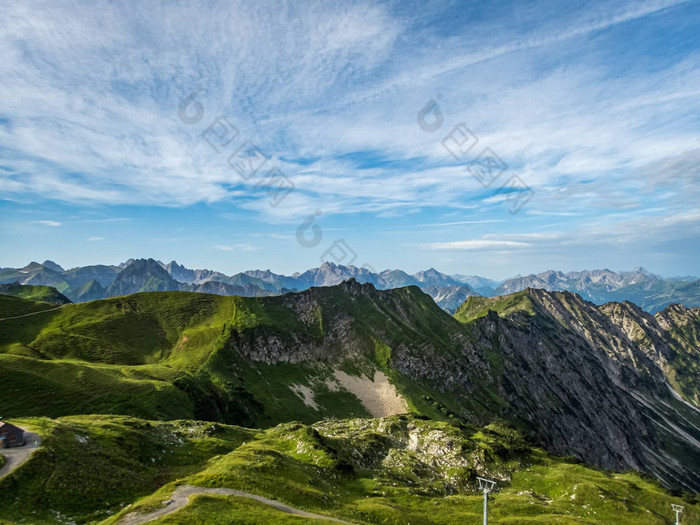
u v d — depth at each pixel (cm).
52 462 5712
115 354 16050
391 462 9850
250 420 14588
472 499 8206
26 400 10231
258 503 5072
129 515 4509
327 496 6281
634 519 8181
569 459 12094
